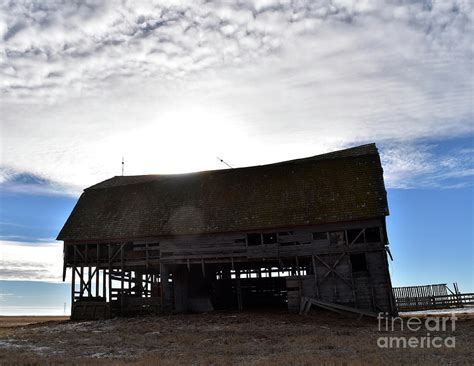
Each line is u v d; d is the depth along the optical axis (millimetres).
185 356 16047
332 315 28578
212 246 33312
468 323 24062
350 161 33781
